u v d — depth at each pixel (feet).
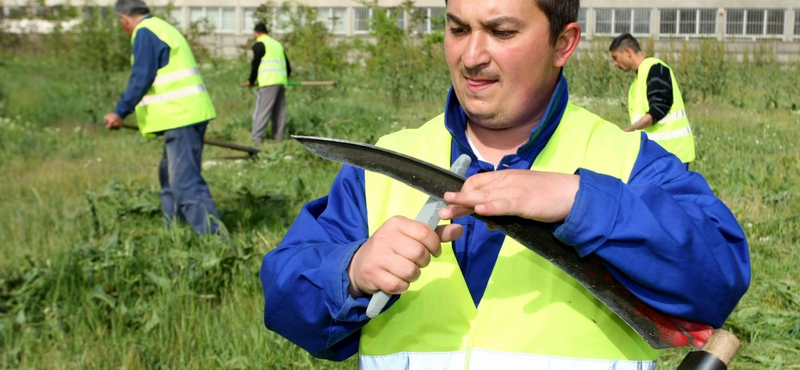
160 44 21.17
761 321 14.99
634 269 4.75
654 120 21.62
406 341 5.70
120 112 21.15
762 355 13.80
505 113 5.59
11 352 14.40
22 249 20.48
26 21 91.04
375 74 63.98
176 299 16.21
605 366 5.45
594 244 4.71
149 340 14.87
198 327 15.26
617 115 44.93
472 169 5.90
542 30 5.41
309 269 5.50
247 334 14.58
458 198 4.65
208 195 21.67
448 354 5.60
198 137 21.76
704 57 53.57
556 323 5.46
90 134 42.32
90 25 78.28
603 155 5.75
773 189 25.07
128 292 16.49
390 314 5.77
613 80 54.39
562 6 5.44
